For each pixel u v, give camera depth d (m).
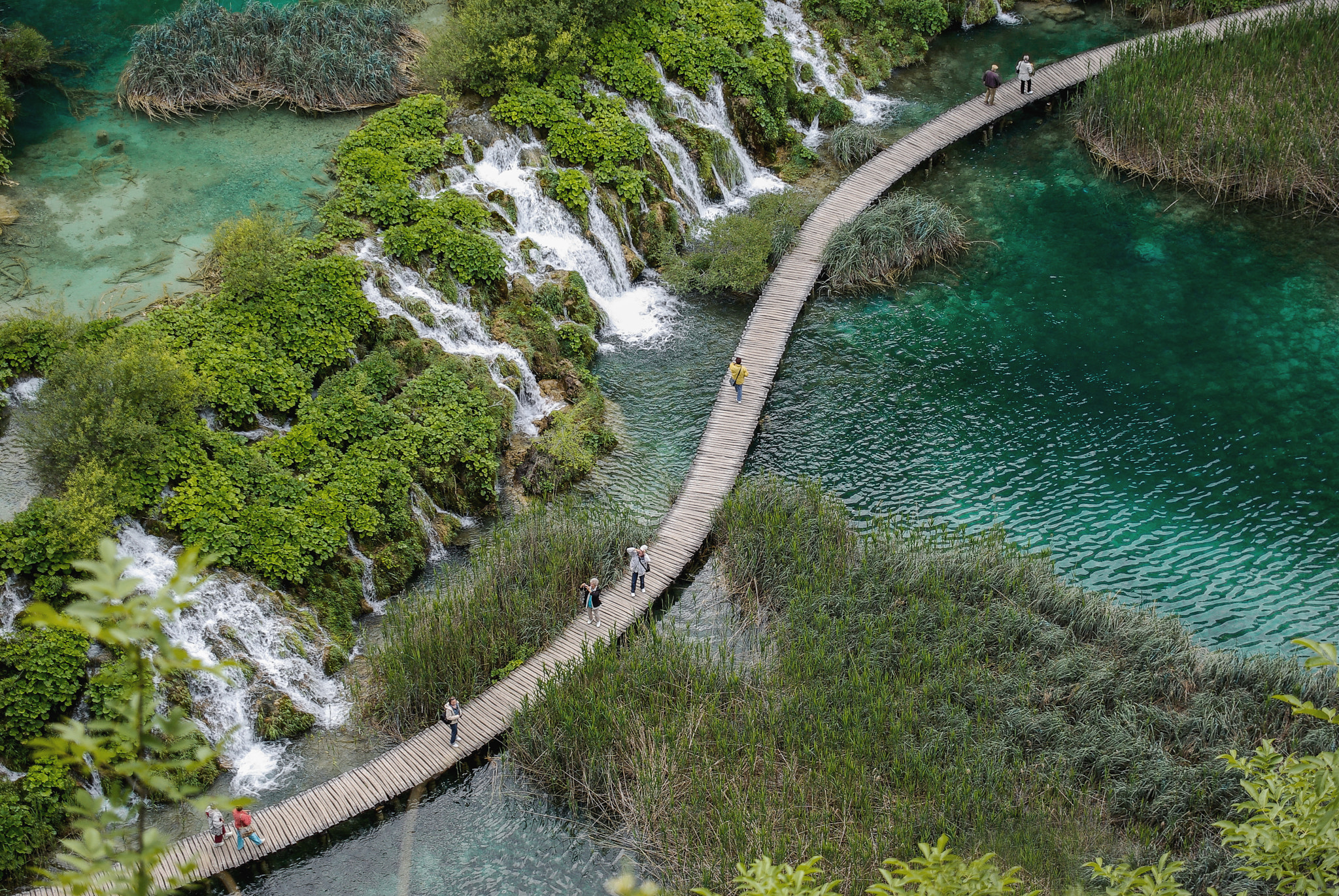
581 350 40.81
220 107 45.88
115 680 28.17
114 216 40.53
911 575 32.19
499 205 42.44
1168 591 32.72
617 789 27.56
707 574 33.94
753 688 29.55
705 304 43.69
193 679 29.52
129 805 27.66
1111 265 44.62
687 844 26.08
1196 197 47.50
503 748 29.39
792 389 39.94
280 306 36.34
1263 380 39.59
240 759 29.41
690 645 31.02
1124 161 49.00
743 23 51.25
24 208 40.56
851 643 30.52
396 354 37.38
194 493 31.80
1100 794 26.78
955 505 35.59
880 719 28.09
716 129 48.62
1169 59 50.62
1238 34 51.62
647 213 44.91
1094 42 56.44
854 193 47.41
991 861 24.53
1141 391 39.38
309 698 30.69
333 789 28.05
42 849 26.33
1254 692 28.94
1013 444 37.59
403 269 39.62
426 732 29.45
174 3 50.44
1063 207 47.53
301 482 33.34
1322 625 31.61
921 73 55.03
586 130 44.78
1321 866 16.23
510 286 40.84
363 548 33.56
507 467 37.03
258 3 47.41
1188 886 24.25
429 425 35.81
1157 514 35.09
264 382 34.81
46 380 33.50
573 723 28.22
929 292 43.72
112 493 30.67
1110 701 29.00
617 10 47.84
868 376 40.34
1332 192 46.12
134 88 45.38
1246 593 32.56
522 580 32.88
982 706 28.66
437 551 34.88
